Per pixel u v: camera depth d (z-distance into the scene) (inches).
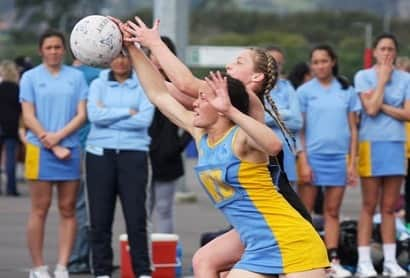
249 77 614.9
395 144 914.7
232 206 588.7
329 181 909.2
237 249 612.7
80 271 909.2
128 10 4872.0
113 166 833.5
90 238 846.5
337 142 909.8
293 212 588.4
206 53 1907.0
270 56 621.9
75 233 861.2
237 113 566.3
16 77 1494.8
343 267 933.8
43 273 858.8
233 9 4842.5
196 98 610.5
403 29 4158.5
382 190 922.7
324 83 919.0
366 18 4281.5
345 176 912.9
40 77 852.6
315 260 584.7
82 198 911.0
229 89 585.3
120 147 831.7
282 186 594.2
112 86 839.7
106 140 832.9
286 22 4419.3
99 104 836.6
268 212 583.5
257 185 581.6
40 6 4510.3
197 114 589.3
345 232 936.3
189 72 611.2
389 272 916.0
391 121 915.4
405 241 944.3
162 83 634.8
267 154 573.9
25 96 850.8
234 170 579.5
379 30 4220.0
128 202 831.7
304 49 2532.0
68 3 4456.2
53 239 1111.6
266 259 585.0
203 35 4328.3
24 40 4431.6
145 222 835.4
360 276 911.7
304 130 918.4
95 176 834.8
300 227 585.0
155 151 903.1
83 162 899.4
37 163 848.3
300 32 4325.8
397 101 916.0
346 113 916.6
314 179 912.9
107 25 625.9
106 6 5206.7
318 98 912.3
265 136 564.1
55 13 4485.7
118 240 1106.1
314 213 1076.5
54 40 852.6
